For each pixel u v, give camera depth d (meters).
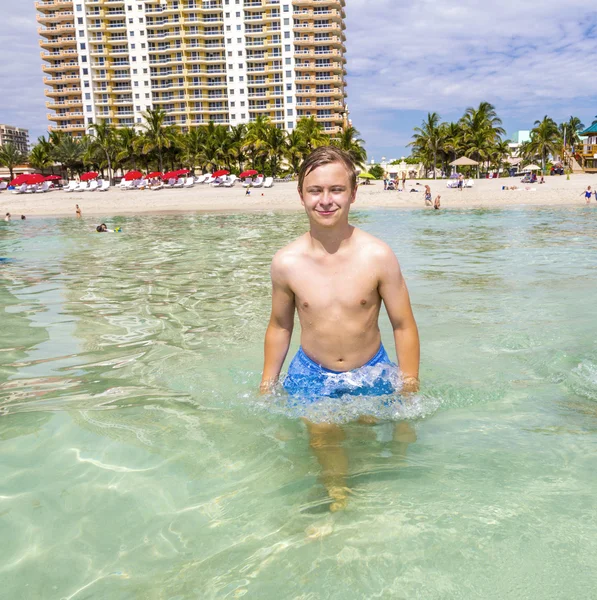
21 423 2.59
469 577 1.47
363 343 2.60
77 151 74.56
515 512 1.75
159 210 36.72
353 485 1.95
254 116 94.38
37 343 4.15
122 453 2.26
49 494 1.96
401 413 2.51
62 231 19.73
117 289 6.63
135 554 1.63
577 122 90.81
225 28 91.69
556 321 4.35
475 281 6.54
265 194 45.19
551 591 1.41
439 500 1.83
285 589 1.46
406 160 92.81
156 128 67.50
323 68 91.12
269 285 6.69
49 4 92.31
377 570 1.51
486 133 70.06
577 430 2.34
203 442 2.34
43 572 1.56
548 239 12.18
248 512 1.82
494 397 2.74
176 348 3.91
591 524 1.67
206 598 1.44
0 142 180.88
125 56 94.62
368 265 2.50
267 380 2.81
